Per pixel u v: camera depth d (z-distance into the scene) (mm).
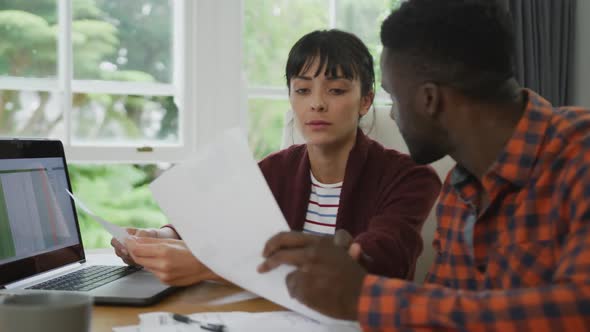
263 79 2346
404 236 1191
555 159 774
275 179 1483
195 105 2246
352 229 1359
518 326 616
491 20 792
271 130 2369
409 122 867
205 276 1077
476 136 820
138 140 2299
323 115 1336
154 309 973
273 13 2328
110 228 1080
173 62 2297
